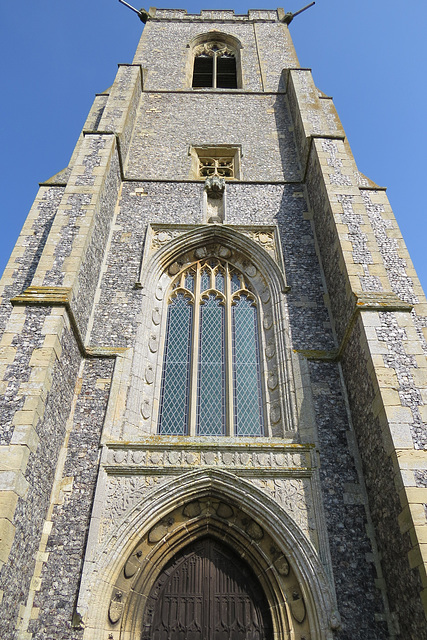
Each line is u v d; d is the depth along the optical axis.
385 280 9.50
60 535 7.65
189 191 13.46
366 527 7.91
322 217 11.71
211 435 9.65
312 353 9.97
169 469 8.40
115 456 8.53
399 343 8.34
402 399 7.66
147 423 9.49
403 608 6.76
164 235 12.21
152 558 8.00
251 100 17.00
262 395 10.12
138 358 10.02
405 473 6.91
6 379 7.75
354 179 11.63
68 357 8.98
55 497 8.02
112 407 9.12
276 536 7.93
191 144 15.12
